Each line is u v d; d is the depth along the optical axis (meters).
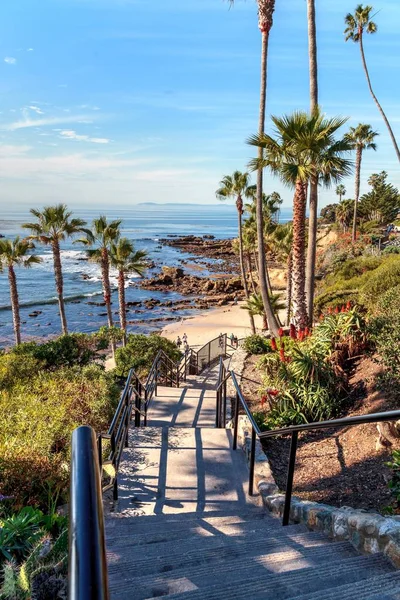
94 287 56.75
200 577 2.82
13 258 26.67
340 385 8.47
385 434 6.25
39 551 2.87
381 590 2.16
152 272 67.75
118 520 4.55
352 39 32.16
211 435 6.79
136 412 7.37
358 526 3.20
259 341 14.74
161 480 5.49
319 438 7.37
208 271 69.50
